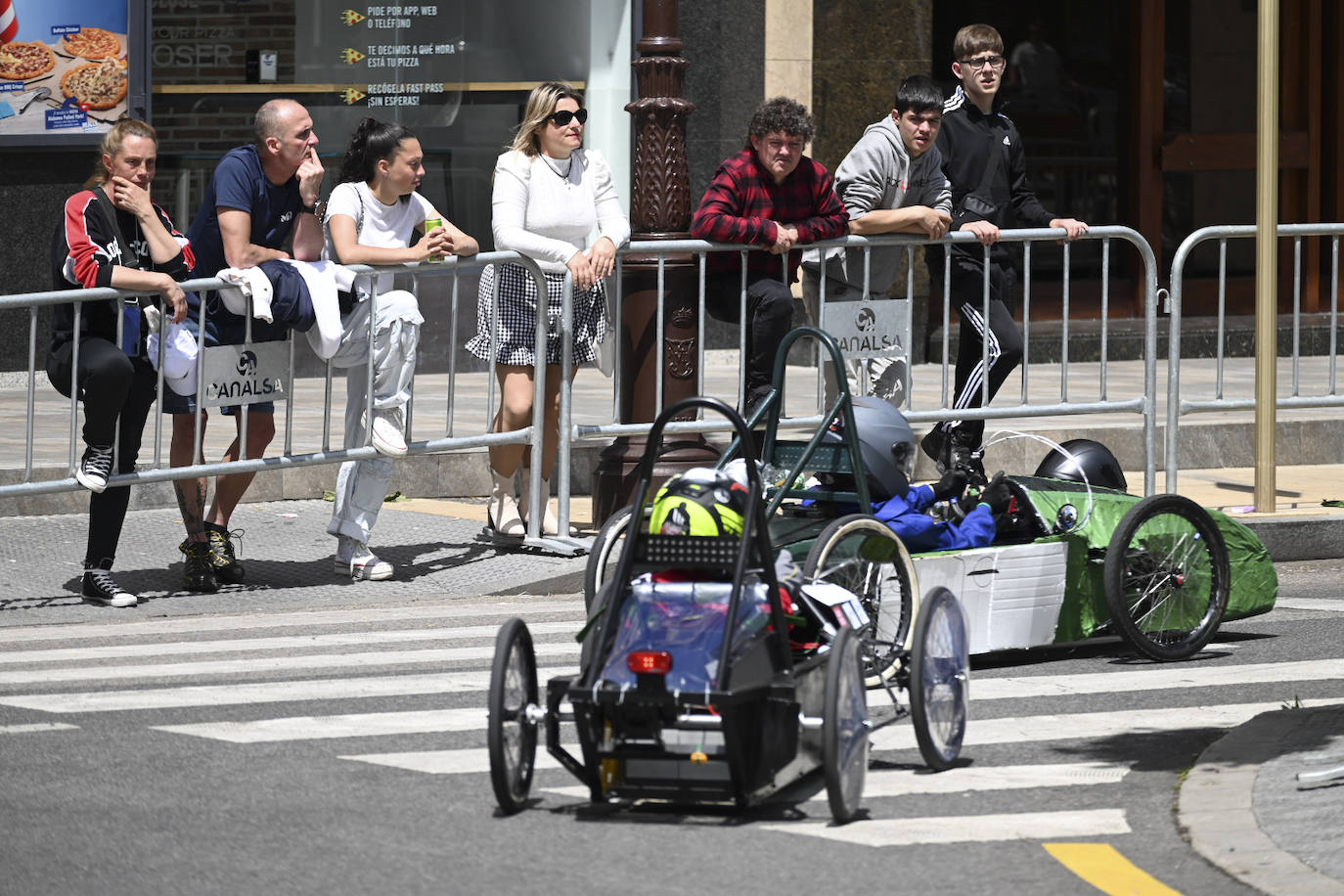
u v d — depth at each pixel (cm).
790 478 2555
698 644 1992
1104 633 2995
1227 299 6550
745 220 3541
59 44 5266
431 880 1819
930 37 5931
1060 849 1950
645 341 3669
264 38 5397
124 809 2048
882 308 3691
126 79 5297
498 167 3553
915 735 2284
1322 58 6725
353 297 3369
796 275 3725
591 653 2058
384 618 3180
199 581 3338
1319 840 1945
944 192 3725
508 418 3603
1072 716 2517
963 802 2122
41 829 1975
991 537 2775
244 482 3381
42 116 5278
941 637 2247
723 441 4425
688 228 3750
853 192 3666
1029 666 2838
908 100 3622
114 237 3169
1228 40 6600
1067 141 6438
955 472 2866
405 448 3369
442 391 5016
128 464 3256
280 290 3231
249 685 2656
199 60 5356
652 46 3722
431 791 2133
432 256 3400
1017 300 6222
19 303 3089
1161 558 2856
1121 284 6450
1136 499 2938
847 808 2030
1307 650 2938
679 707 1962
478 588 3419
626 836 1975
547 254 3509
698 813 2075
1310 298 6662
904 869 1878
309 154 3306
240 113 5400
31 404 3173
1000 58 3769
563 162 3566
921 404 4131
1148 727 2459
